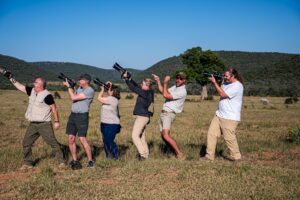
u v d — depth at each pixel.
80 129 8.35
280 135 14.62
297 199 6.09
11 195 6.29
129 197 6.05
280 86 99.12
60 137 13.09
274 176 7.32
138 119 9.15
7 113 24.00
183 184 6.75
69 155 9.84
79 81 8.48
